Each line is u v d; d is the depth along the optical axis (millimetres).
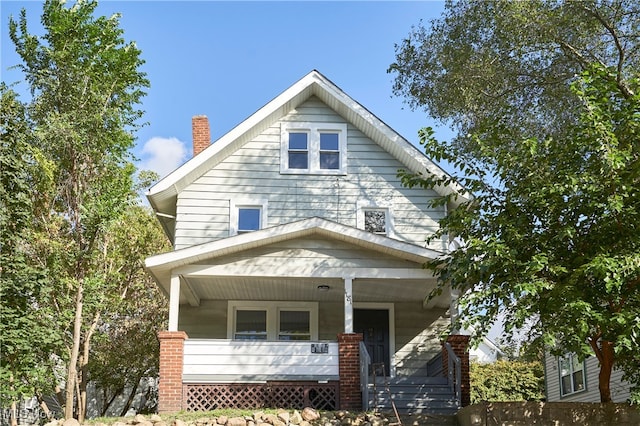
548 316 11141
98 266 21000
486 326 11352
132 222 22266
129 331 23734
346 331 16500
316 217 16812
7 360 14547
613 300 11016
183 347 16016
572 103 19531
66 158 17094
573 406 12297
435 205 12695
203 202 19578
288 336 19922
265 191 19828
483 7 19344
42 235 16406
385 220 19891
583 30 18344
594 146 10977
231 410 14773
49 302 16781
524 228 11602
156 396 26266
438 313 20078
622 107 11320
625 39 18922
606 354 12039
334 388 16188
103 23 17672
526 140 11430
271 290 18938
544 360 28469
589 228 11484
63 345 15883
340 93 20047
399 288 18594
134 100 18203
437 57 20984
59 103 17406
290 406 16016
